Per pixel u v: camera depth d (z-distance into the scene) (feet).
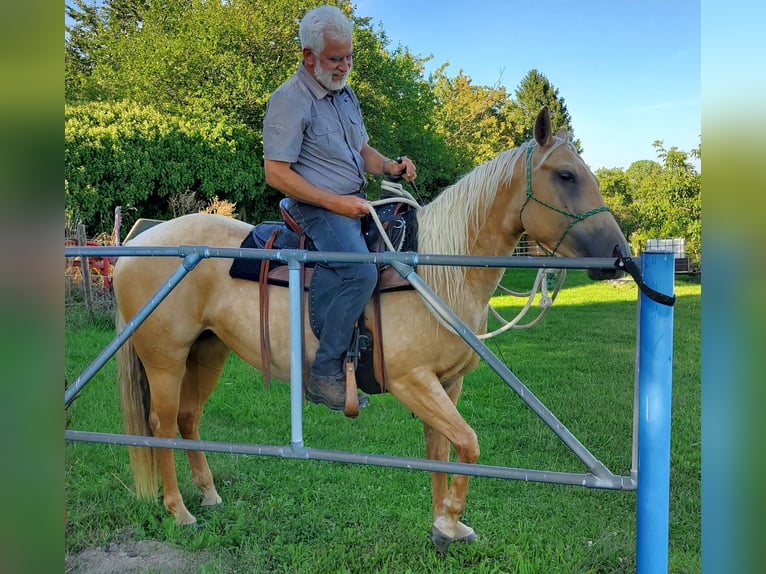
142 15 59.98
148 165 36.09
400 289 7.21
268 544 8.59
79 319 23.35
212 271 8.29
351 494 9.98
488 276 7.46
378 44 55.77
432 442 8.43
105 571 7.97
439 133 73.05
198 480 9.73
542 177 6.79
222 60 47.85
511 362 18.47
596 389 15.55
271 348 7.86
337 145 7.34
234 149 41.32
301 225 7.43
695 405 14.05
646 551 5.07
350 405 7.09
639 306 5.01
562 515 9.27
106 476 10.53
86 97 53.93
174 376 8.77
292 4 49.37
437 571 7.70
